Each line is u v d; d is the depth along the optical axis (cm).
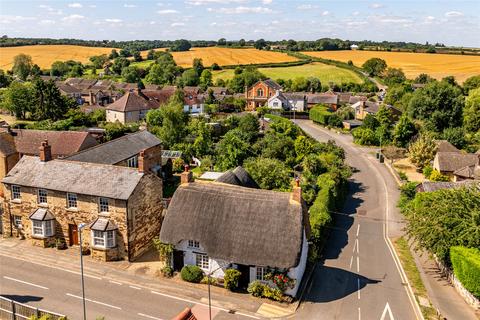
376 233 5497
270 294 3756
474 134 10756
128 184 4400
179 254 4112
